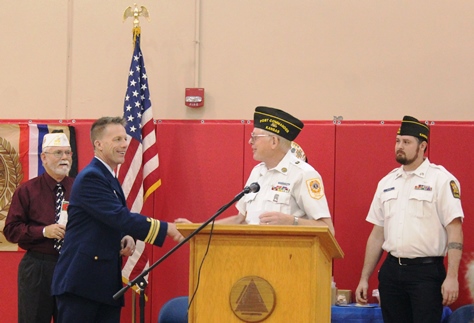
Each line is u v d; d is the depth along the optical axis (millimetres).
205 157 7301
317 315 3969
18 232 6293
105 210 5074
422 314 5996
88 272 5059
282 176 5133
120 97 7578
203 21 7555
